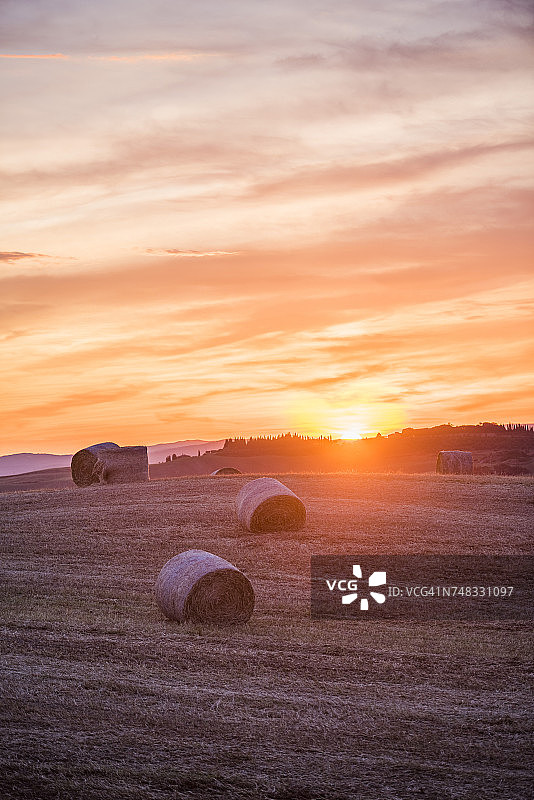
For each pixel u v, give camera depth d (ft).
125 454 136.26
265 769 32.12
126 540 93.40
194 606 60.23
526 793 30.50
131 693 40.98
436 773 32.17
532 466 338.75
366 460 440.45
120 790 29.58
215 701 40.09
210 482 129.39
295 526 96.07
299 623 60.95
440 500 109.70
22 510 114.21
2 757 31.83
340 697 41.57
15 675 43.24
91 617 60.44
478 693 42.83
